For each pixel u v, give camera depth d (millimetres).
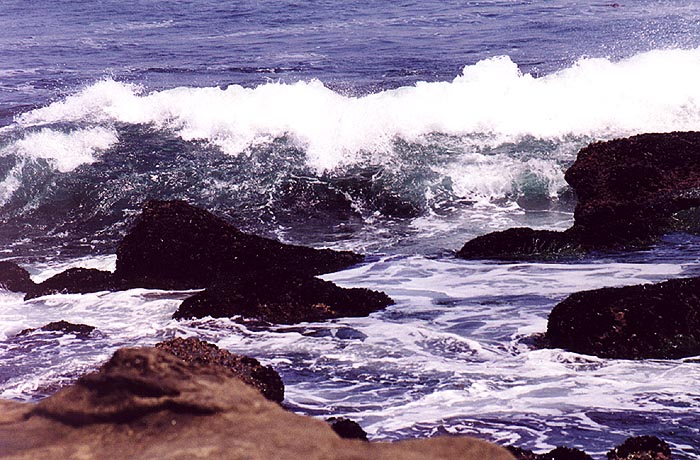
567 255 15789
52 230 19500
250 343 12680
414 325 13016
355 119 22453
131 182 20906
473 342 12203
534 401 10305
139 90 28625
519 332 12492
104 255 18078
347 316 13492
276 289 13750
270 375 10328
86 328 13438
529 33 37594
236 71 33125
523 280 14836
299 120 22656
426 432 9664
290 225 19219
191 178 21078
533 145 21953
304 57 35000
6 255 18031
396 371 11430
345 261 16141
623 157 18266
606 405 10086
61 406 2492
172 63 35250
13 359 12406
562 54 33344
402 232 18438
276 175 21062
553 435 9422
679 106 22938
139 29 44125
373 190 20359
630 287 12258
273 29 42062
